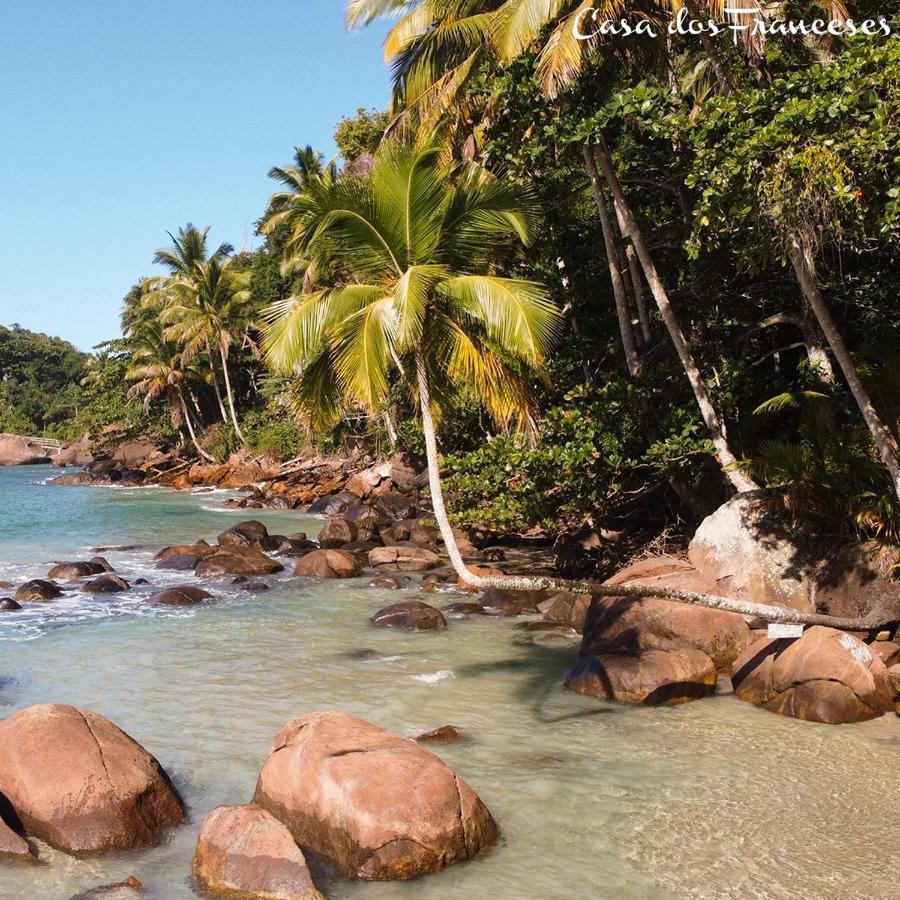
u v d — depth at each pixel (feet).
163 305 212.02
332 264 40.24
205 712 37.55
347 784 24.61
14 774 26.40
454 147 68.33
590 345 67.97
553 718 36.09
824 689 34.99
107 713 37.50
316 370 41.04
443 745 33.12
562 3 50.21
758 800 28.04
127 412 219.41
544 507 58.49
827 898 22.48
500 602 57.11
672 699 37.47
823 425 50.78
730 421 59.26
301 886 22.47
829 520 47.14
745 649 39.60
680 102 57.00
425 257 38.58
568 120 51.06
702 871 23.85
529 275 65.87
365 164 124.57
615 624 42.73
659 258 67.21
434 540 87.81
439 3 64.95
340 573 70.49
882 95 37.83
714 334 60.90
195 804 28.50
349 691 40.24
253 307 185.78
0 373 371.97
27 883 23.31
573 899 22.52
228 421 201.98
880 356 47.21
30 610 58.34
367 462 143.74
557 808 27.68
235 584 66.90
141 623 54.49
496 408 40.65
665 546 62.80
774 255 42.06
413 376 40.50
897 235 37.91
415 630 51.60
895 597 41.60
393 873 23.43
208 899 22.59
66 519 116.26
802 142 37.63
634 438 57.36
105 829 25.26
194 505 136.77
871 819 26.63
